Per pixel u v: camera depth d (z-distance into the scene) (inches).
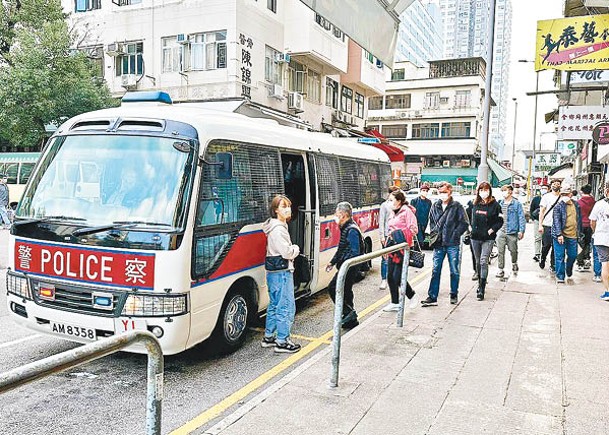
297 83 901.2
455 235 297.1
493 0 511.8
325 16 160.1
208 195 201.6
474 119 1980.8
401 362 200.8
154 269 180.2
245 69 765.9
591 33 373.1
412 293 287.1
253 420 151.6
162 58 809.5
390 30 203.2
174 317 181.5
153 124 206.2
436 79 2027.6
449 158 2028.8
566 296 326.0
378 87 1203.2
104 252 183.9
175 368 208.5
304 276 274.5
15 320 205.8
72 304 188.4
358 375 186.4
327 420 152.2
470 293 335.6
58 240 191.5
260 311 247.6
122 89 844.0
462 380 183.3
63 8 863.1
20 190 807.1
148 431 102.2
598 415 156.7
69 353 84.0
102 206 196.7
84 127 215.9
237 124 233.9
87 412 168.6
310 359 203.3
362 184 386.3
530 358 207.0
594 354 212.2
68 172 207.8
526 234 785.6
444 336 236.5
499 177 1315.2
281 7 842.2
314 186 293.1
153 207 190.7
